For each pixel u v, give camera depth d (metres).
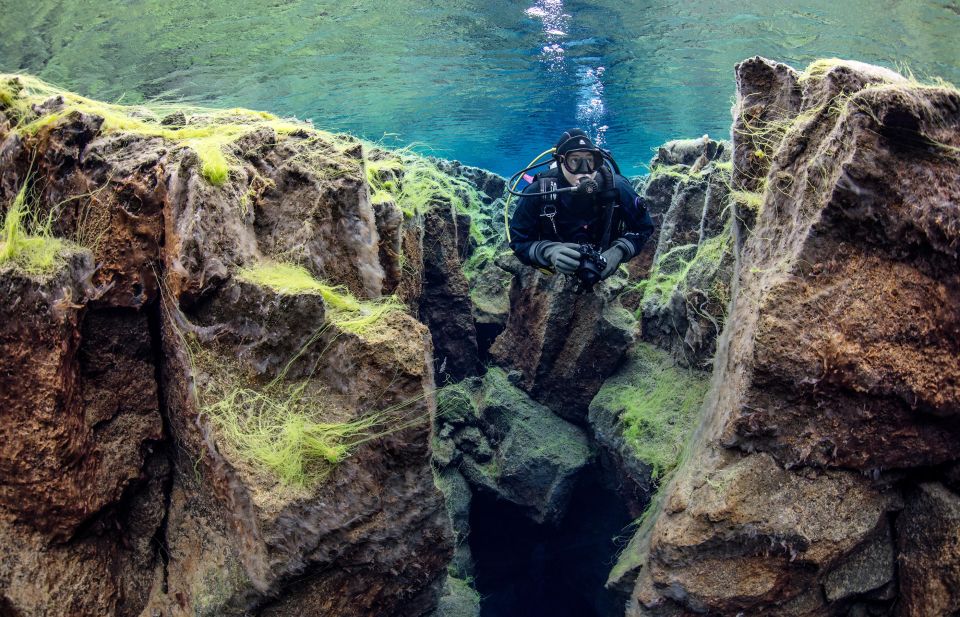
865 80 1.86
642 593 2.13
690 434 2.84
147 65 4.24
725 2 4.62
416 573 1.96
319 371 1.73
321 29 4.52
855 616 1.98
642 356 3.74
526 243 3.57
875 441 1.84
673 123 6.86
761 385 1.85
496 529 4.39
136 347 1.86
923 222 1.70
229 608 1.76
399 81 5.43
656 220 4.10
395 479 1.78
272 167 1.93
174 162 1.73
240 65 4.57
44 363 1.58
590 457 3.91
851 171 1.68
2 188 1.81
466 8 4.65
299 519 1.67
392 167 3.13
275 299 1.67
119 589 1.78
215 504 1.84
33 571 1.59
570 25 4.97
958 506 1.81
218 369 1.74
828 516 1.87
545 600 4.88
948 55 4.19
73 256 1.66
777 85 2.23
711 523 1.93
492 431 4.08
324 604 1.83
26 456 1.58
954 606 1.76
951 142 1.70
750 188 2.31
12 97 1.90
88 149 1.82
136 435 1.85
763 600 1.93
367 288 2.00
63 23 3.71
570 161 3.41
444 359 4.27
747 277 2.16
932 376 1.75
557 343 3.90
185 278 1.66
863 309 1.77
